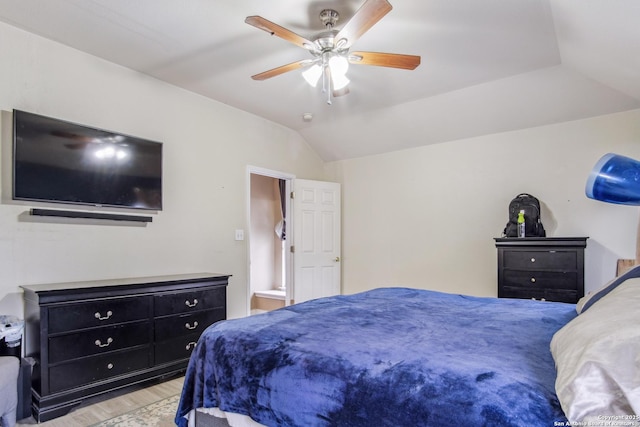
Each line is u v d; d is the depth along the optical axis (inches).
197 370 67.5
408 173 184.4
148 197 126.9
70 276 110.1
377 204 194.9
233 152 160.7
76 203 109.7
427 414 40.1
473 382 41.8
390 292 108.8
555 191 145.3
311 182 194.9
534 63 119.8
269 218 233.8
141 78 129.2
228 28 101.3
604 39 88.8
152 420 90.9
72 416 93.0
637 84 109.2
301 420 49.9
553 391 39.1
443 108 154.3
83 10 93.2
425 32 101.3
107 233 119.0
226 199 156.8
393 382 44.8
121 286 105.0
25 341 98.9
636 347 32.3
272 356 56.9
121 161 120.3
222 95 148.1
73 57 112.6
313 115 171.8
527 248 133.6
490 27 98.5
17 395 87.7
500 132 158.1
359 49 110.8
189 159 143.7
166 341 115.1
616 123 133.8
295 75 130.8
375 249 194.9
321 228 196.4
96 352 99.9
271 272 233.0
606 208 135.0
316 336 61.6
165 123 136.1
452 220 170.2
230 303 156.9
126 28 101.4
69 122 108.9
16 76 101.6
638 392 29.9
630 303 41.9
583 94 130.4
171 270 136.0
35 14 95.1
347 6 90.4
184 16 95.5
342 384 47.7
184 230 141.0
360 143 191.5
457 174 169.5
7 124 99.7
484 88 138.7
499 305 88.1
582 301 73.0
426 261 177.0
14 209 100.3
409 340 58.4
